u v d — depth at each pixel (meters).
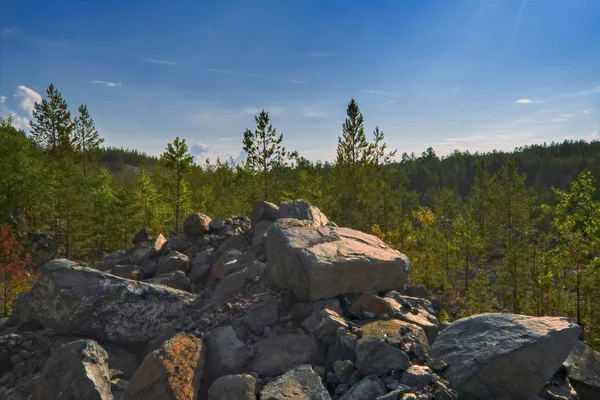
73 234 39.56
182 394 6.31
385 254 9.86
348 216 30.33
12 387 8.55
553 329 6.88
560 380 7.13
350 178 30.86
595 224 21.36
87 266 10.92
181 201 31.70
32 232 40.12
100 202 41.16
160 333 9.48
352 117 30.47
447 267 32.75
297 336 7.97
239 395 6.08
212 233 15.41
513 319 7.41
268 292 9.93
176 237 15.30
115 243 39.09
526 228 51.66
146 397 6.30
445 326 8.91
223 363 7.27
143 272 13.07
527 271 27.58
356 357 7.00
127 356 9.09
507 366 6.43
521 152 182.25
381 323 7.92
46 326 9.95
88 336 9.45
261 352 7.65
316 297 8.72
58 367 7.06
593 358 8.20
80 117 57.62
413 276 29.23
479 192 64.69
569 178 125.81
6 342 9.64
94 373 6.86
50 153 55.19
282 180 34.41
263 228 14.26
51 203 41.41
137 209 41.34
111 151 158.75
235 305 9.48
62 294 9.70
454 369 6.71
